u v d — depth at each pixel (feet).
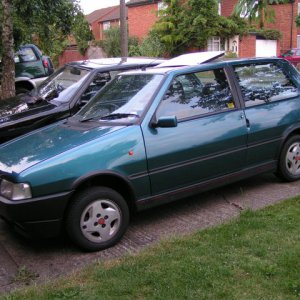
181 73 16.74
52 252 14.69
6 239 15.89
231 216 16.62
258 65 19.04
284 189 19.38
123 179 14.70
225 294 10.94
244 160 17.88
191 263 12.59
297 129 19.54
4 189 13.88
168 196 15.90
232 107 17.58
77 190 14.20
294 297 10.69
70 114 22.20
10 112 22.31
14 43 41.55
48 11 43.19
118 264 13.03
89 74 23.31
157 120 15.47
